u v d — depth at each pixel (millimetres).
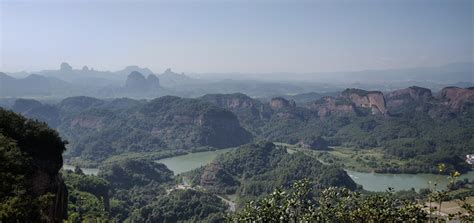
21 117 87562
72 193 135000
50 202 63844
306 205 39969
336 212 39156
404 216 37031
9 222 49844
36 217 58844
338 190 41219
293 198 40062
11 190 58719
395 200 40000
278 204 40531
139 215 173000
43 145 83688
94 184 165250
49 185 76688
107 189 176875
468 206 35594
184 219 177500
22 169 69312
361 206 38406
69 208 117625
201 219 174750
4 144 70625
